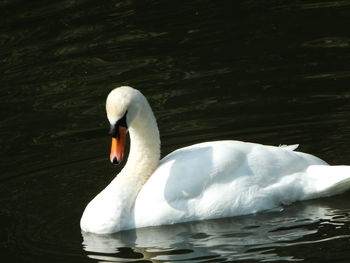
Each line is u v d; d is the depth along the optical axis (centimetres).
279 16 2128
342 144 1550
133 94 1343
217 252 1216
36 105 1789
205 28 2095
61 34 2094
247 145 1388
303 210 1342
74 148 1609
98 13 2211
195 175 1341
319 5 2177
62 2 2275
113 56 1986
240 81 1827
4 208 1402
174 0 2291
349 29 2012
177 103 1755
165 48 2011
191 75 1869
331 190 1372
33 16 2194
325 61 1877
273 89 1780
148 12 2217
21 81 1894
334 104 1697
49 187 1470
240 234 1274
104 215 1331
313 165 1402
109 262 1202
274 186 1355
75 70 1923
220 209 1334
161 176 1356
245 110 1705
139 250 1248
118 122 1320
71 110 1758
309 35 2008
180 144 1589
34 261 1214
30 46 2038
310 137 1587
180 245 1254
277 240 1239
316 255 1173
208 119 1681
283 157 1385
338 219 1298
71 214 1375
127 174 1392
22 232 1318
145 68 1916
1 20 2175
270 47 1967
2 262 1214
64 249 1258
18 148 1622
